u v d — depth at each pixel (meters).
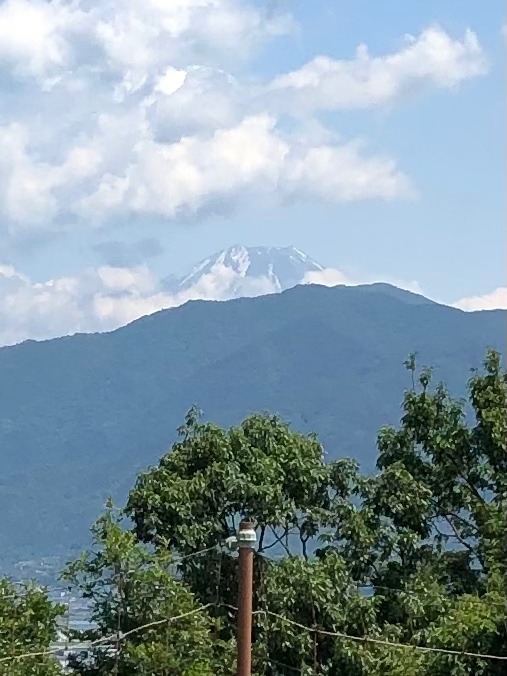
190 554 24.06
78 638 22.86
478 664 21.16
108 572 22.83
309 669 22.80
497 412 25.88
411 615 23.61
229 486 24.23
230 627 23.75
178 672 21.61
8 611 22.22
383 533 25.30
